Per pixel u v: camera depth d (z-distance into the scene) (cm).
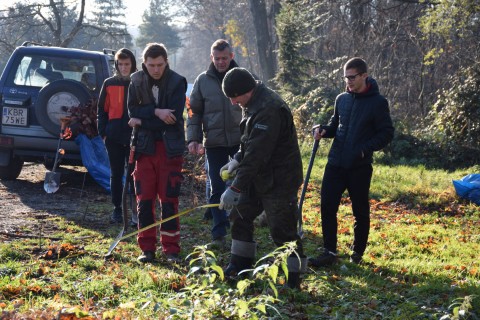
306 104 2094
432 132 1886
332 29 3169
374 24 3006
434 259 715
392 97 2920
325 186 646
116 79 789
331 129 660
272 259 594
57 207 896
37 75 1043
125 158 806
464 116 1867
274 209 509
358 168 639
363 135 631
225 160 707
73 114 977
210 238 742
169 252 625
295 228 518
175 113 610
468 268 668
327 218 647
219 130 696
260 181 507
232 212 531
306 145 1805
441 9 2212
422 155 1784
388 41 2964
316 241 769
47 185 966
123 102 787
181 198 1017
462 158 1761
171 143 607
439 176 1420
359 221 657
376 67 2891
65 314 400
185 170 1209
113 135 787
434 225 929
